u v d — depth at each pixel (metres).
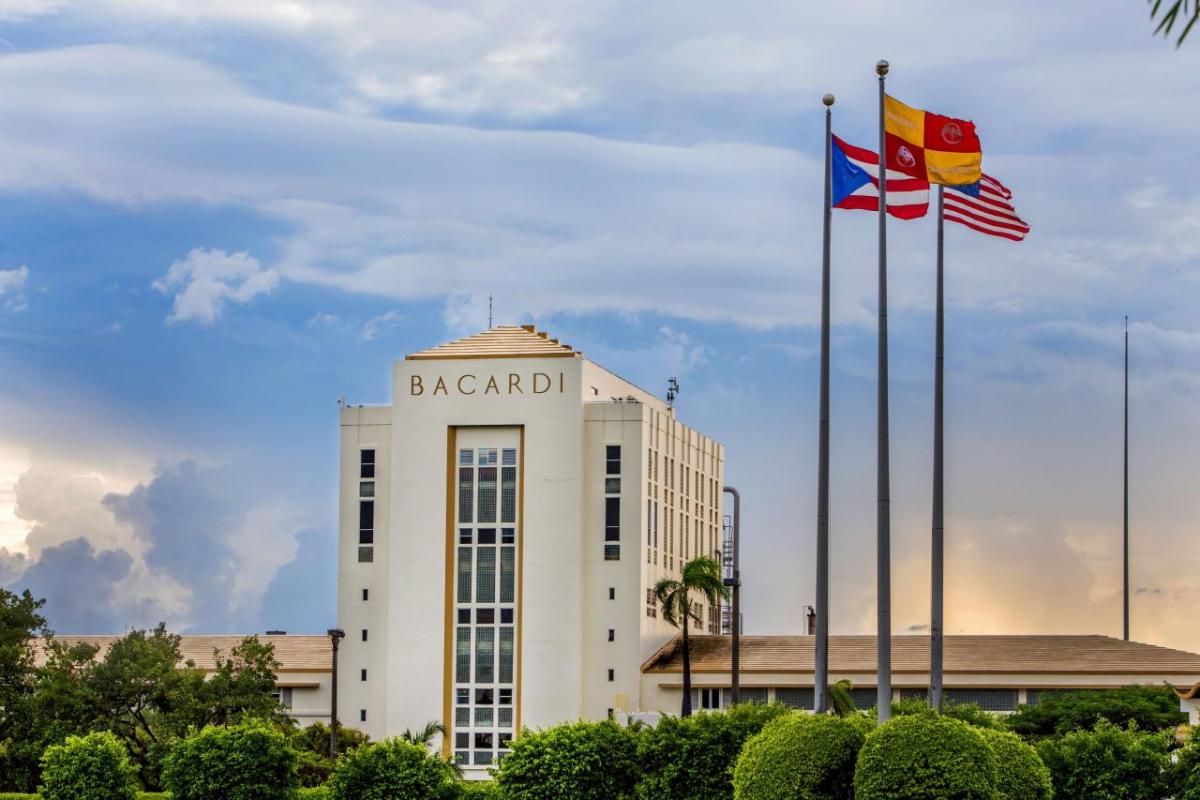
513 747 80.69
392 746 83.38
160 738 105.62
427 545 130.62
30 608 110.19
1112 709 108.00
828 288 72.50
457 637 129.75
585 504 130.38
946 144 72.75
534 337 133.88
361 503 133.38
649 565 131.75
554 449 130.12
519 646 128.75
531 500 130.00
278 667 114.19
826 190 72.88
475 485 131.12
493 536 130.38
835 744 67.31
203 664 132.50
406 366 132.62
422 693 129.12
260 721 91.75
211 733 86.00
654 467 134.12
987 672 119.75
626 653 128.25
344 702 131.38
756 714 78.31
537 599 129.00
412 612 130.25
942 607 70.62
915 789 63.94
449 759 94.75
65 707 105.44
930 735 64.75
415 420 132.00
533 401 130.75
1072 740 73.25
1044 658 121.19
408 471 131.62
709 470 150.75
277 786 85.62
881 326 69.69
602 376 136.50
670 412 146.50
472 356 132.00
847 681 108.94
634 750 79.69
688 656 123.12
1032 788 67.81
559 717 127.56
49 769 87.00
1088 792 71.88
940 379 72.00
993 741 68.31
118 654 108.25
